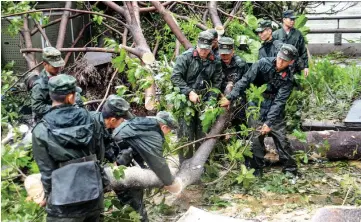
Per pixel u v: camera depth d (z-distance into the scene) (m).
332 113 11.55
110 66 11.30
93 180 5.86
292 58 8.26
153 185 7.05
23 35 10.88
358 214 6.46
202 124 8.25
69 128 5.80
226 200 8.37
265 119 8.70
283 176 9.05
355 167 9.63
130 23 10.57
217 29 10.91
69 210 5.83
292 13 10.67
